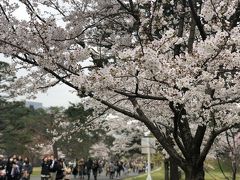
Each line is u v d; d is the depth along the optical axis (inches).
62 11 324.5
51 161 778.8
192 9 279.1
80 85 247.9
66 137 416.5
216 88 244.8
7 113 1870.1
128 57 228.7
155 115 336.5
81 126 399.5
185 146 297.1
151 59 224.5
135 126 832.3
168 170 723.4
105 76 242.1
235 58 242.4
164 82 240.5
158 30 315.9
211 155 610.5
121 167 1722.4
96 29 344.2
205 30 305.6
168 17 345.1
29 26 266.8
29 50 270.2
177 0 336.2
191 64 238.7
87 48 274.2
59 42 287.0
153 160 1064.8
